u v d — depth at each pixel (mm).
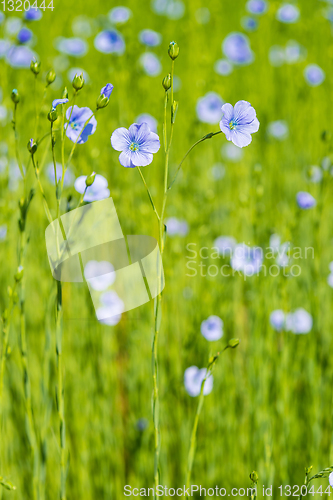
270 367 1073
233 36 2098
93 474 1087
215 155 1920
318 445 1055
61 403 878
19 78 1435
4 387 1049
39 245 1249
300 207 1095
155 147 855
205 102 1724
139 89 1463
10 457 1025
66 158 1101
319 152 1911
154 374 867
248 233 1289
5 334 892
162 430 1084
